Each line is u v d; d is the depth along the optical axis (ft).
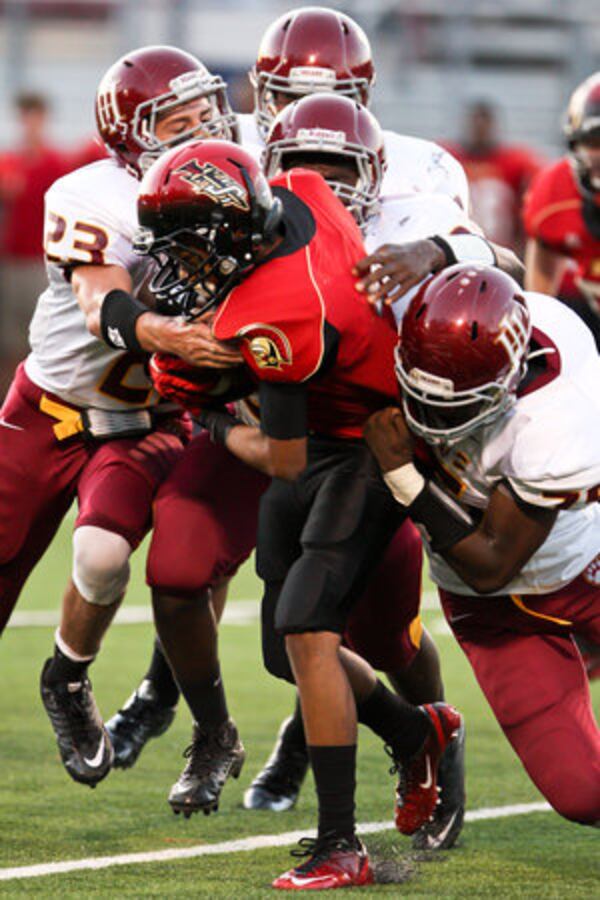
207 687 41.14
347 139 38.55
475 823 41.98
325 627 34.63
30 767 47.88
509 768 48.85
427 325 33.35
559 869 36.81
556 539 36.81
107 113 41.37
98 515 40.68
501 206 116.47
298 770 44.16
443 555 35.58
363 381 35.73
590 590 37.88
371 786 46.21
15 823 41.14
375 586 39.27
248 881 35.01
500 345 33.30
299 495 36.94
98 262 40.22
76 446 43.62
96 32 156.46
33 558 45.37
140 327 37.19
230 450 37.04
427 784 38.47
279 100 43.83
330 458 36.73
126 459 42.04
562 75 157.17
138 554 94.32
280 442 35.12
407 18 155.94
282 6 155.43
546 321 36.09
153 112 40.68
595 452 34.55
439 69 156.66
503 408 34.22
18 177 119.34
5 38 154.61
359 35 44.19
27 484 43.91
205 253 34.53
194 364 35.63
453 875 35.96
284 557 37.63
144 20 148.66
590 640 38.78
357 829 41.09
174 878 35.32
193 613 40.19
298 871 34.42
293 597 34.76
